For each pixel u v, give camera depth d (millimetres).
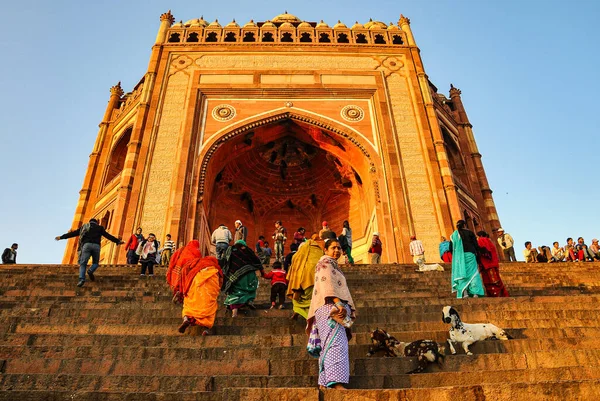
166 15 20422
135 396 3420
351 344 4715
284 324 5551
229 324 5543
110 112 21625
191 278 5207
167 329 5238
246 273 5980
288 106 17688
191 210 15156
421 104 17969
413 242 13133
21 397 3420
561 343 4430
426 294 7062
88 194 19078
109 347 4410
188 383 3736
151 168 15906
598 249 13172
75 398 3416
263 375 3896
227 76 18344
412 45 19734
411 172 16469
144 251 9336
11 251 12758
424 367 4059
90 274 8258
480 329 4523
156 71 18312
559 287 8086
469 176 20266
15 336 4723
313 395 3211
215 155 16859
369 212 17984
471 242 7012
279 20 22422
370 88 18250
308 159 20734
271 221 21766
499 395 3203
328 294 3555
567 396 3205
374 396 3223
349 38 19969
